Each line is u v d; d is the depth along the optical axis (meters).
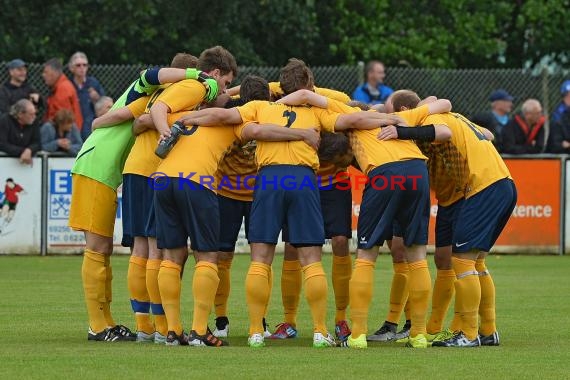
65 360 22.45
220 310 27.88
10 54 59.25
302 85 25.97
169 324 25.19
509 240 48.72
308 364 22.20
